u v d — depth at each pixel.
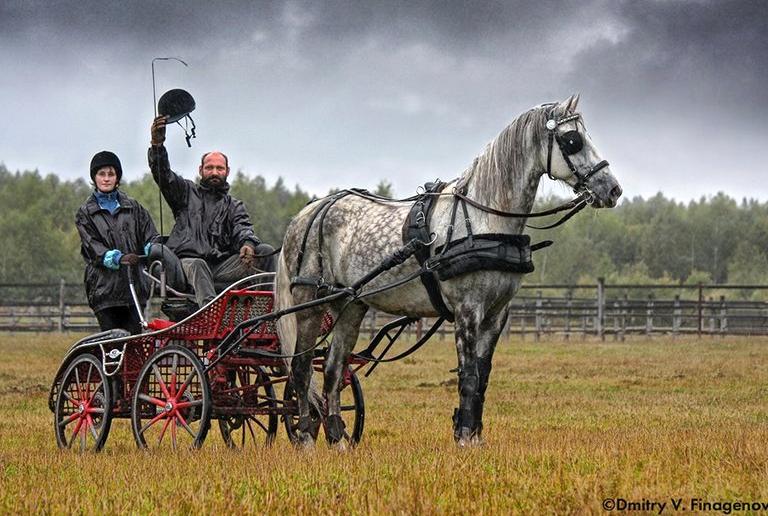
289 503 7.41
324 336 11.97
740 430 11.81
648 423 13.62
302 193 102.62
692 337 39.69
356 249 11.05
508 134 10.29
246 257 11.93
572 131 10.09
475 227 10.17
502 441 10.92
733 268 107.06
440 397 18.20
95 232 12.06
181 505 7.46
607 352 30.61
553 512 6.95
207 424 10.72
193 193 12.42
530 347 33.28
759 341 36.59
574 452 9.22
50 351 31.84
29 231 95.12
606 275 94.94
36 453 10.97
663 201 147.00
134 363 11.63
